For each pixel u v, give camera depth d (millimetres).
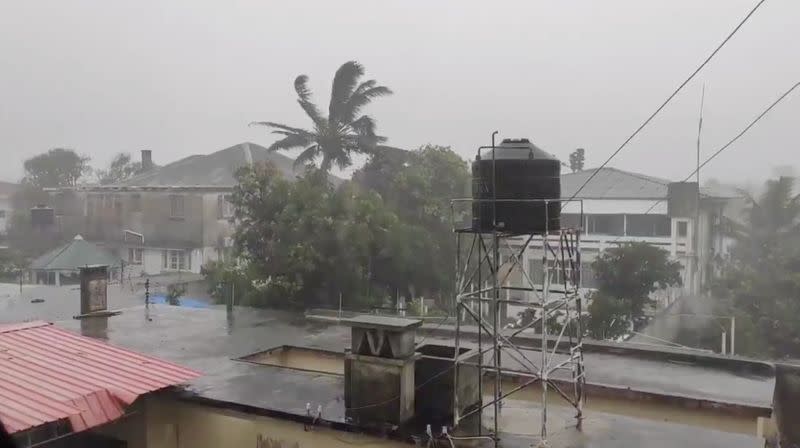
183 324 14945
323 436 8555
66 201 41438
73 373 8953
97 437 9961
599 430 7914
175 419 9898
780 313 21812
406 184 28391
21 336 10211
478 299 7941
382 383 8258
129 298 25203
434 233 27969
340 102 32500
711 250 31062
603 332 19922
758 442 7500
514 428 8016
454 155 30391
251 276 22250
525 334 13664
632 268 21453
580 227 8016
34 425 7312
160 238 37406
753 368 11047
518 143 7758
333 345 12906
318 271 21891
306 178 25594
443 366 8359
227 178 37438
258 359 12156
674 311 23234
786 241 27016
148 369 9516
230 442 9453
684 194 29188
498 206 7512
